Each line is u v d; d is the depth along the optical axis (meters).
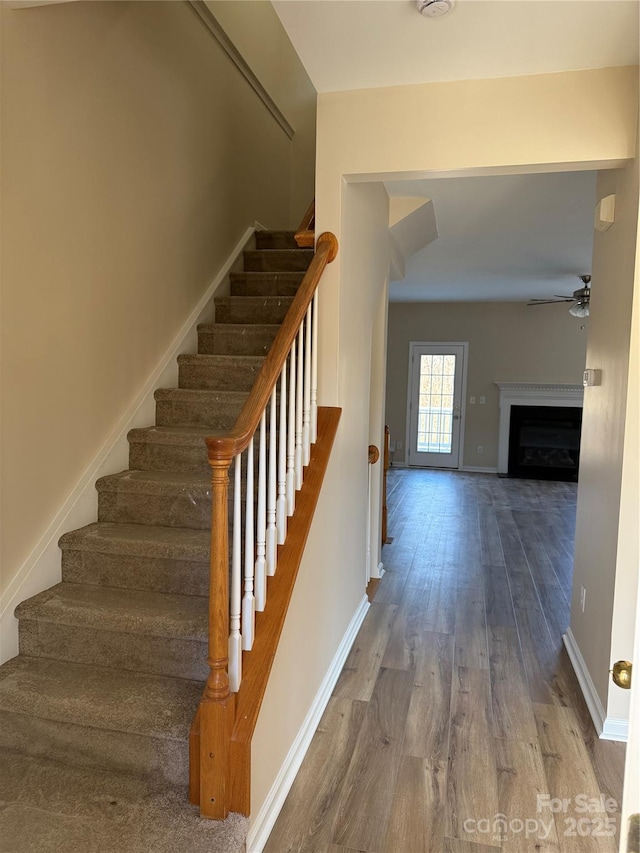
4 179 2.01
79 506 2.47
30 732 1.87
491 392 9.09
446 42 2.05
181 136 3.28
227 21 3.99
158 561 2.26
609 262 2.53
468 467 9.30
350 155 2.49
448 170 2.41
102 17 2.52
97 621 2.04
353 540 3.13
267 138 4.72
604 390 2.54
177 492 2.47
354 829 1.80
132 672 2.04
